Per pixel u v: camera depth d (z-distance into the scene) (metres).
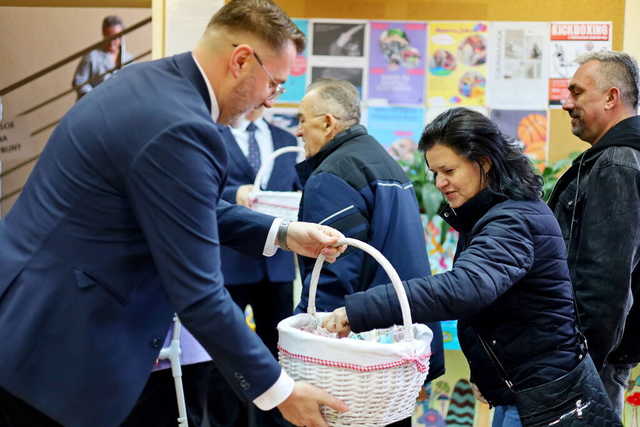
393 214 2.62
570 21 4.29
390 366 1.76
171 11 4.06
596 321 2.43
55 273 1.75
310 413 1.77
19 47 4.62
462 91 4.35
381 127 4.38
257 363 1.73
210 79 1.86
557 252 2.04
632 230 2.45
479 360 2.16
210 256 1.71
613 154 2.54
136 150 1.69
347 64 4.37
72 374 1.75
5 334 1.74
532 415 2.00
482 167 2.06
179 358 2.30
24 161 4.67
